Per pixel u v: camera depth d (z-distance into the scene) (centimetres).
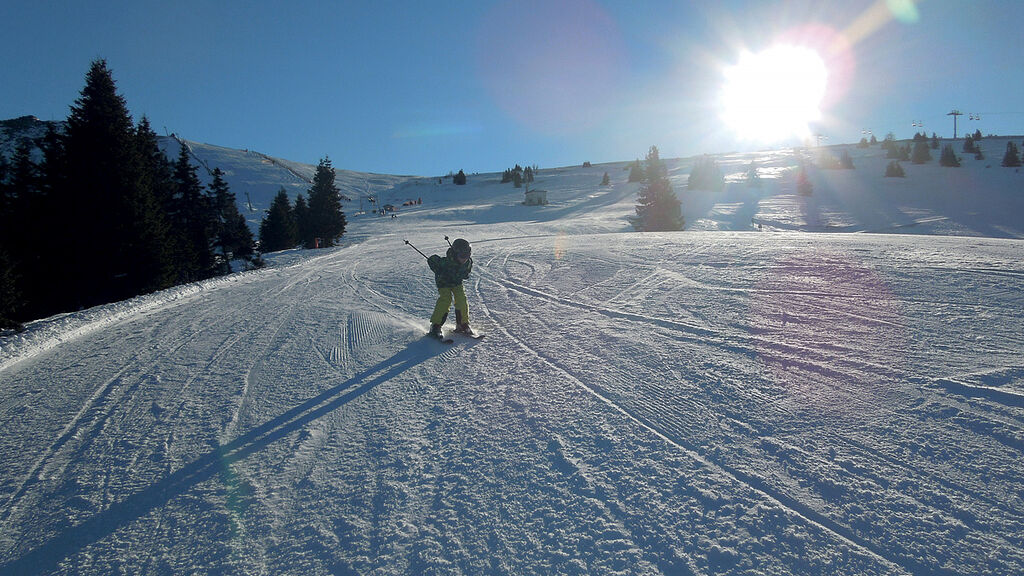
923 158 8275
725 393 431
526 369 522
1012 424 349
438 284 644
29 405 516
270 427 432
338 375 546
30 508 338
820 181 6875
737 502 295
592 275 973
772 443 352
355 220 6662
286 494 335
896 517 275
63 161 2061
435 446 382
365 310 859
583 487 319
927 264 820
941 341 501
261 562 274
